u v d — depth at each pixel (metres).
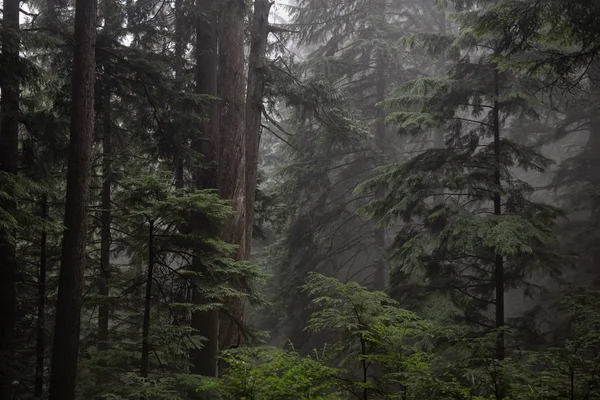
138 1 11.68
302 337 16.67
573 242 15.23
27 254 10.54
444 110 10.87
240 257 11.52
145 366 6.58
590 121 16.48
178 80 10.84
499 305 10.15
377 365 9.10
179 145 11.41
